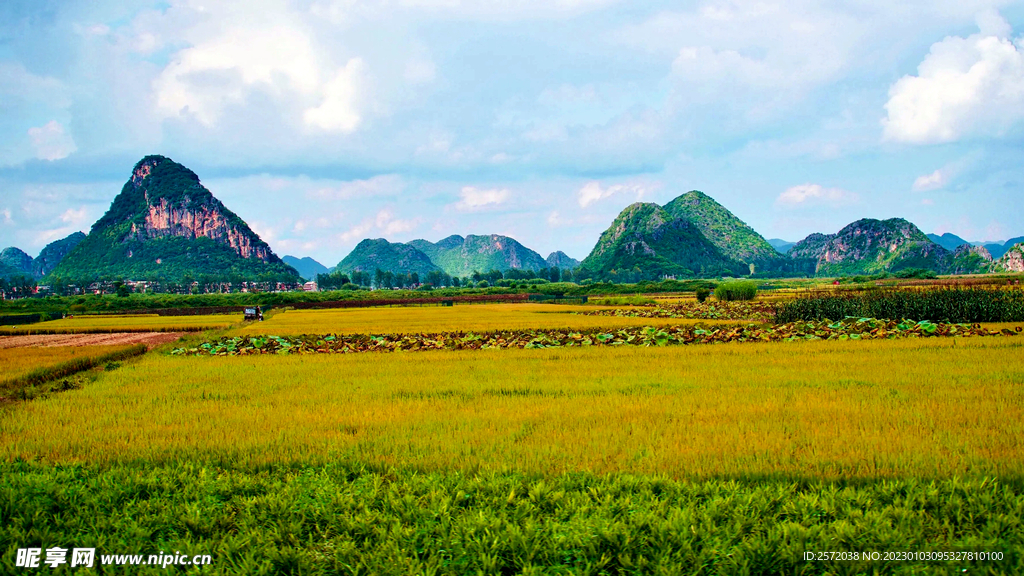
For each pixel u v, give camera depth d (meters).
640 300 76.94
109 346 28.33
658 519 6.67
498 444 9.68
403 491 7.75
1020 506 6.67
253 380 16.83
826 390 13.35
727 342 24.95
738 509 6.88
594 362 19.12
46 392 16.33
